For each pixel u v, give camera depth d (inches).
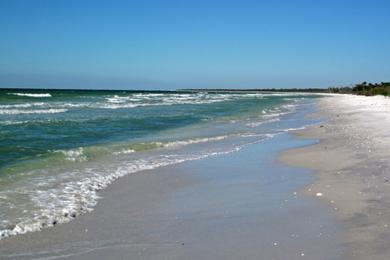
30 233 302.2
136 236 295.1
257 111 1831.9
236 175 504.1
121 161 596.7
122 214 349.4
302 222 311.0
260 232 294.5
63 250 271.3
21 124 1012.5
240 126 1127.6
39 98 2696.9
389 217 304.7
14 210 354.6
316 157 603.2
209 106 2197.3
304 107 2228.1
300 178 472.4
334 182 433.4
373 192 377.4
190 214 346.9
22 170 518.3
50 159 590.6
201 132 974.4
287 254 252.2
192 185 457.1
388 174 449.1
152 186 451.8
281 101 3203.7
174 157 634.8
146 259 254.2
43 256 262.1
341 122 1155.3
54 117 1262.3
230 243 275.9
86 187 440.8
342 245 259.1
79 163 577.0
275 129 1050.7
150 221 329.4
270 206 360.8
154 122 1188.5
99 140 810.8
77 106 1881.2
